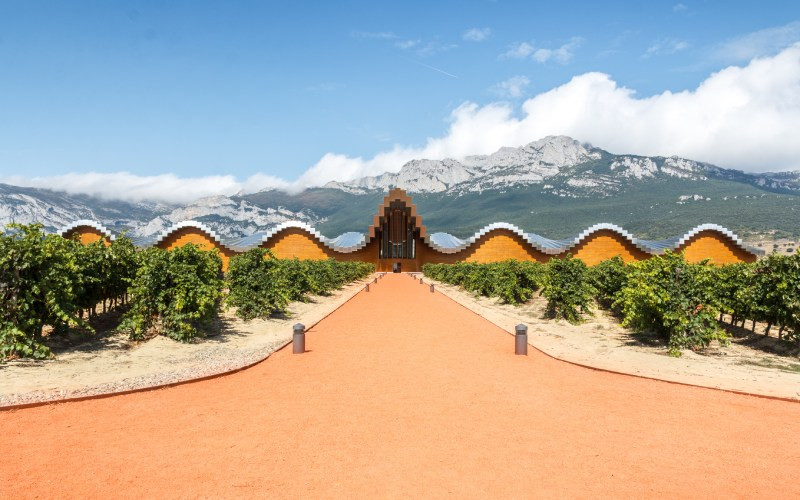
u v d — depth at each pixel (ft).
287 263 98.07
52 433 27.81
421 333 65.46
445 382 39.91
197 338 57.21
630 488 21.77
